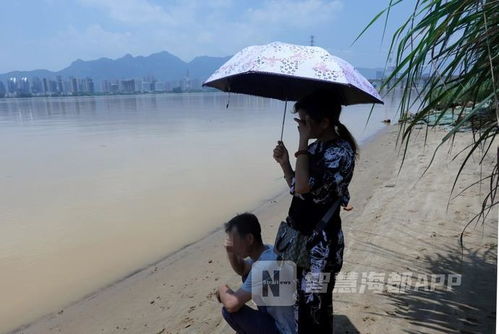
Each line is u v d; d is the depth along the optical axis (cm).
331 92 249
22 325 458
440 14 239
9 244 695
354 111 3906
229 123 2848
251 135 2095
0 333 445
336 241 257
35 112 5153
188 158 1464
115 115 4059
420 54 248
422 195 725
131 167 1327
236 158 1440
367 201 731
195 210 850
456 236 521
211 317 411
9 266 612
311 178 243
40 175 1238
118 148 1761
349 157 245
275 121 2934
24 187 1088
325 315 267
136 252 645
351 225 601
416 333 333
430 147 1238
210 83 276
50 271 590
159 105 6353
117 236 718
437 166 959
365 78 274
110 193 1007
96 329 430
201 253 615
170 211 850
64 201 949
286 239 262
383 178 912
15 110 5791
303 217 257
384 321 354
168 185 1070
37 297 519
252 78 312
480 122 285
